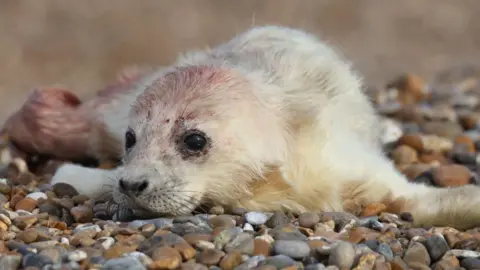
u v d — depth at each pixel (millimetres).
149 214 23203
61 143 31047
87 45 75250
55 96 31500
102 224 22062
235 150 23391
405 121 37781
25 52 72875
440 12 89125
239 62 26766
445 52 79062
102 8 82750
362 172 25469
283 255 19641
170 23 80750
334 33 81812
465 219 24203
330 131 25703
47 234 21266
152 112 23531
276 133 24156
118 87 31047
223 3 86375
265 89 24656
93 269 18547
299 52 27609
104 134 30359
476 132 36719
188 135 23156
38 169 31391
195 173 23172
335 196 24797
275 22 81812
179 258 19031
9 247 20172
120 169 24219
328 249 19859
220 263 19297
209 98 23469
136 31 78500
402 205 24859
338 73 28172
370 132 29625
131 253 19359
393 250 20812
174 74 24391
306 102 25125
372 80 69062
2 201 24609
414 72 72500
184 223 21672
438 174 29406
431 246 20969
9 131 31422
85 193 25609
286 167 24219
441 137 34969
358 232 21562
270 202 24234
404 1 91625
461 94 43344
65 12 81500
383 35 82188
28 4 81938
